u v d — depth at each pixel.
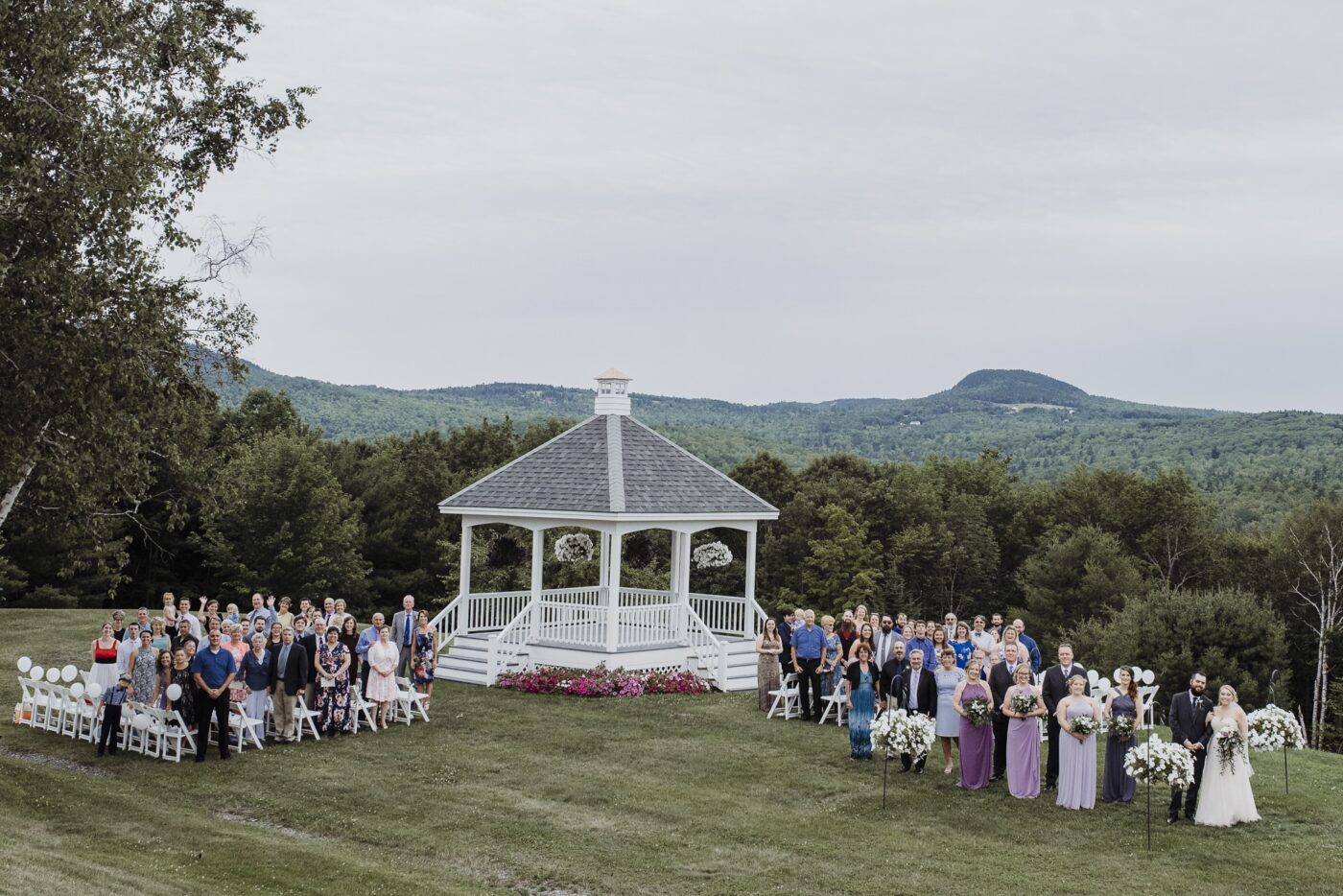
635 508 26.69
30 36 18.42
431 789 17.34
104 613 35.94
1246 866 13.89
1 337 17.45
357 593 58.22
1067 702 16.52
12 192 17.84
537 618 27.47
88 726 20.62
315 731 20.30
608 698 24.62
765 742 20.44
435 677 26.70
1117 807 16.44
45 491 23.25
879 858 14.30
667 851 14.65
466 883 13.55
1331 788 17.58
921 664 19.05
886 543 74.62
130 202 19.00
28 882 11.66
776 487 75.94
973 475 83.88
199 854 14.00
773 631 23.31
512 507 27.44
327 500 55.25
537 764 18.84
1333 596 53.69
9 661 27.41
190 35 24.02
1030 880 13.46
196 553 58.06
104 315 19.09
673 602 28.45
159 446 25.58
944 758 18.91
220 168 27.91
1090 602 62.09
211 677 18.77
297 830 15.64
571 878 13.77
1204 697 15.92
